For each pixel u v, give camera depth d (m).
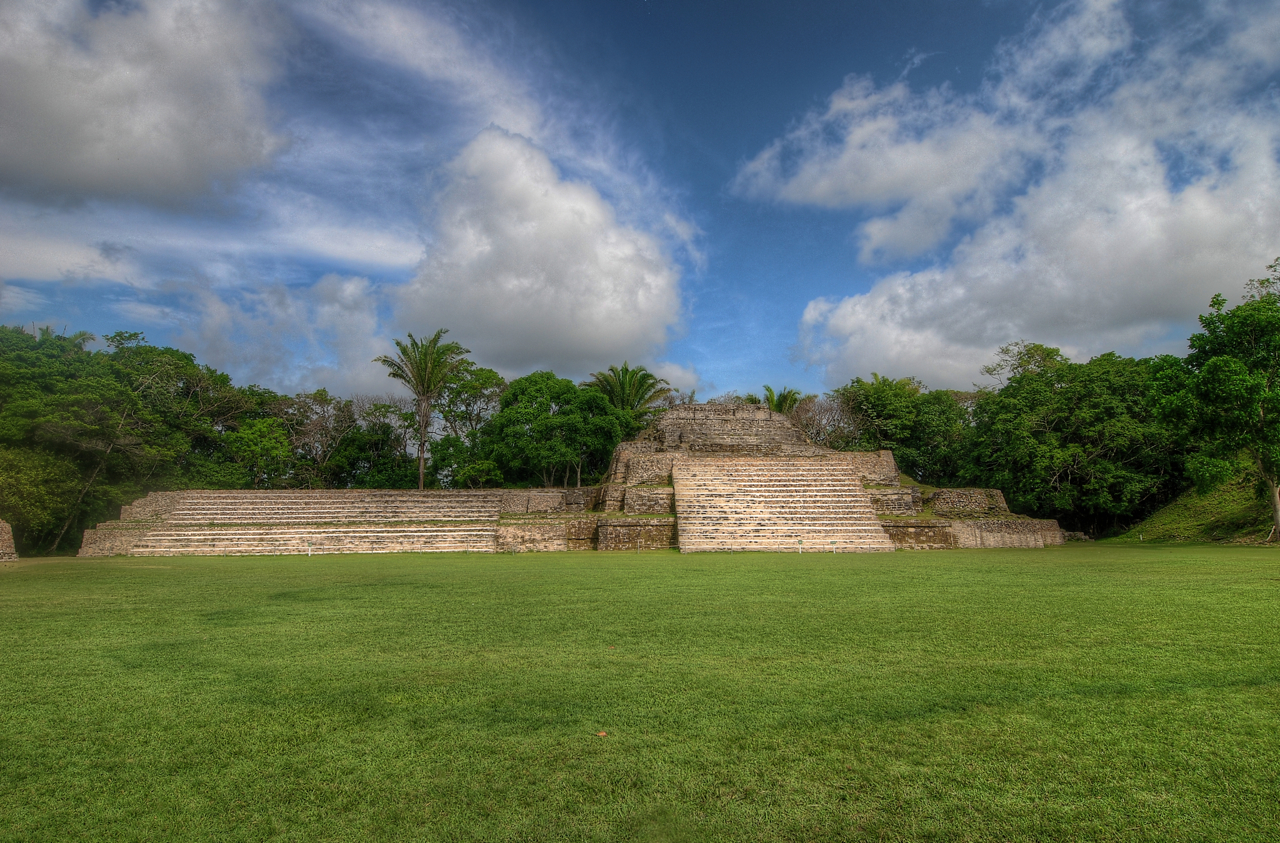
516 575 13.55
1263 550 18.27
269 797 3.44
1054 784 3.45
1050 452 28.14
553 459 34.72
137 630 7.73
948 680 5.23
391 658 6.19
